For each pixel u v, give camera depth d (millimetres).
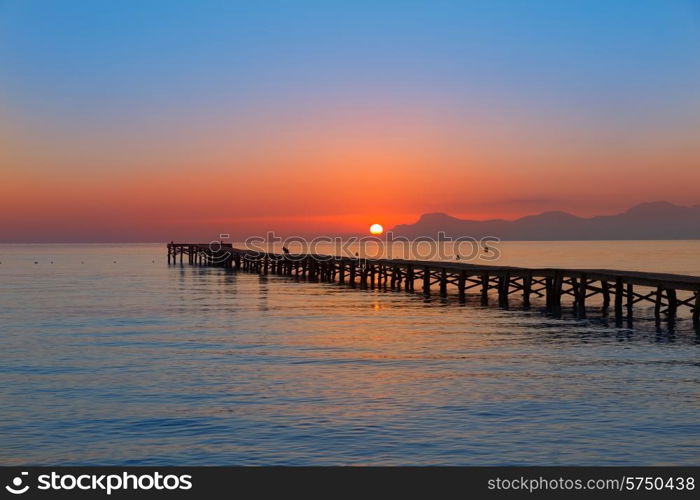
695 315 36844
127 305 48375
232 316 41188
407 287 61125
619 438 16672
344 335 33062
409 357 27047
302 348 29281
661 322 37406
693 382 22359
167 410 19203
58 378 23312
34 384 22406
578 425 17656
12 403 19984
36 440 16797
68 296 56156
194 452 15992
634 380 22688
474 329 34969
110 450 16156
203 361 26375
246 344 30438
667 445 16203
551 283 47875
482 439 16656
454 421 18031
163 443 16547
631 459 15430
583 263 112438
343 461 15422
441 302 49906
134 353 28156
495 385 22000
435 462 15320
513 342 30656
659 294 39438
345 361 26266
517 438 16703
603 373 23812
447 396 20578
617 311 40844
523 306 46562
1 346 30000
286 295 56656
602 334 33031
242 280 76750
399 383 22359
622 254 165875
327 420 18172
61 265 120438
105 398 20547
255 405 19672
